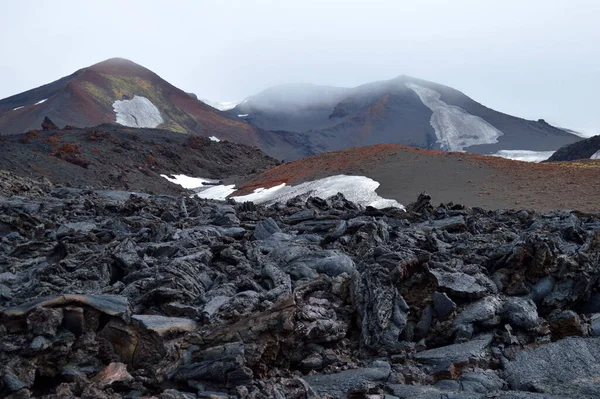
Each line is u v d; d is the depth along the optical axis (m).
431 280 14.31
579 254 16.00
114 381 10.36
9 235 22.44
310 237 22.20
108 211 32.75
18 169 98.06
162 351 11.01
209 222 27.52
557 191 54.38
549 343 13.24
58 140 136.12
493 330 13.69
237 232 23.08
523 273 15.66
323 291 14.75
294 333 12.12
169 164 149.00
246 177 114.75
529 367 11.97
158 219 28.69
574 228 20.62
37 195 42.50
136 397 10.14
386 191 63.19
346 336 13.71
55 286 13.82
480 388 11.09
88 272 14.91
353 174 75.06
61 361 10.69
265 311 11.63
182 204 33.22
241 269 15.93
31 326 10.66
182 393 9.97
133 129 183.25
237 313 11.55
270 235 23.03
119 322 11.33
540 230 21.75
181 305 12.56
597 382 11.02
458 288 14.23
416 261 14.44
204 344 11.09
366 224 21.45
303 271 15.54
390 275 14.19
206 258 16.64
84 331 11.11
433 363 12.19
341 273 15.55
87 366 10.87
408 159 74.94
